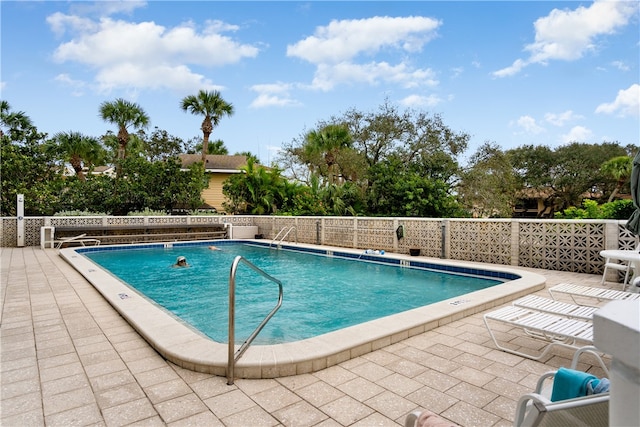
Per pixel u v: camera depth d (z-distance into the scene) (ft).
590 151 94.43
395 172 56.24
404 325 12.71
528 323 10.75
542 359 10.80
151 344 11.68
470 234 28.94
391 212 53.42
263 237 51.29
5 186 46.44
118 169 56.75
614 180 89.04
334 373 9.93
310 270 30.71
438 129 69.21
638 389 2.05
